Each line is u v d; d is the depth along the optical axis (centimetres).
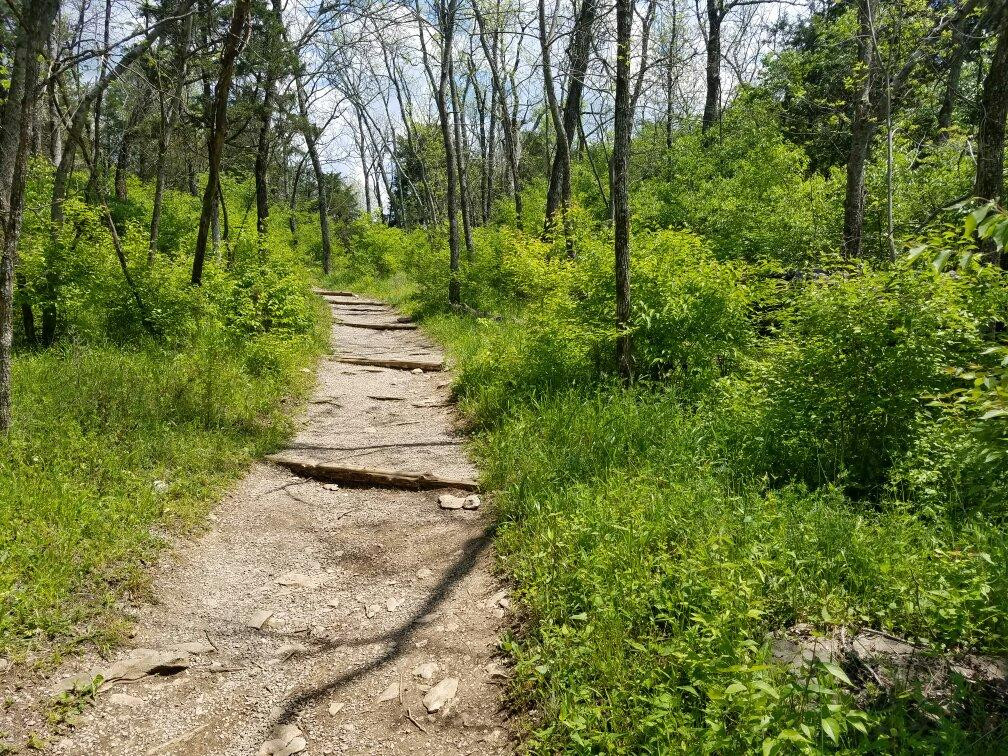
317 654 325
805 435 462
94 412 527
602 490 421
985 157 641
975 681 243
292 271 1114
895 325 443
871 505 400
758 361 622
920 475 398
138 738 264
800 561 309
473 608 354
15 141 592
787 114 1590
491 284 1472
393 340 1278
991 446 270
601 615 296
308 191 4528
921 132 1238
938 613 269
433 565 406
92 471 446
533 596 335
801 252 1140
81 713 270
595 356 674
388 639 335
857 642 266
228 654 321
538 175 2664
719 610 278
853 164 956
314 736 271
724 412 523
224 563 402
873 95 995
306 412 725
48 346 743
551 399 613
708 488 400
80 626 315
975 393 255
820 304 476
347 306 1858
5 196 588
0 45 606
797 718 210
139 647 314
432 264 1702
